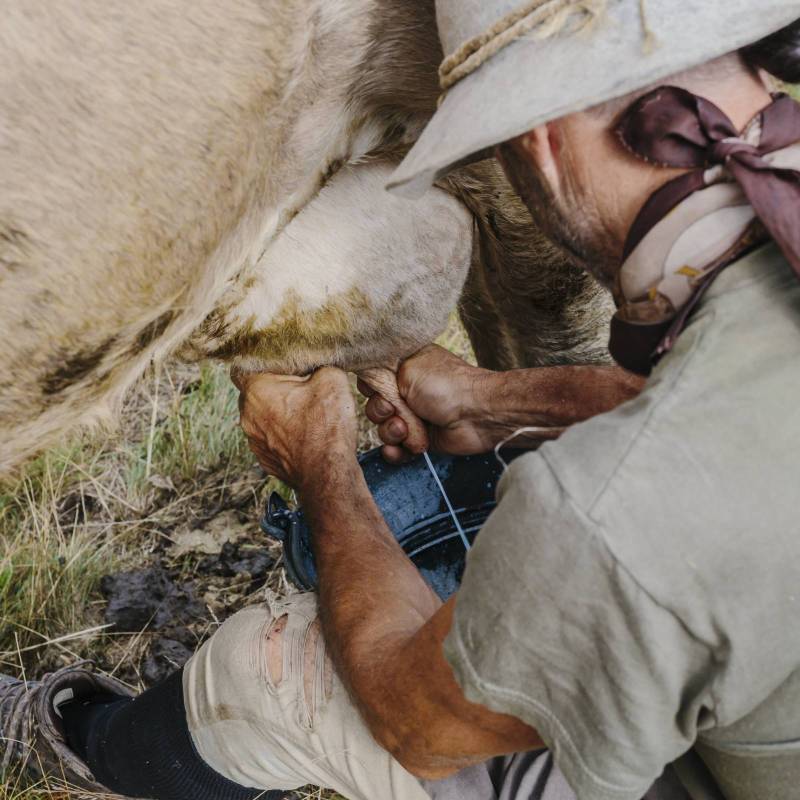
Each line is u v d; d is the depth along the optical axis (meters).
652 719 1.03
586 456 1.01
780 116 1.04
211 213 1.50
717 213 1.02
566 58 1.04
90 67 1.32
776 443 0.99
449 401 1.92
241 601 2.53
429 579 1.86
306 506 1.74
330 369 1.95
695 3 1.03
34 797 2.12
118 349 1.56
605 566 0.98
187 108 1.40
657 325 1.09
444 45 1.21
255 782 1.73
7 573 2.45
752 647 1.00
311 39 1.51
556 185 1.13
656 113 1.02
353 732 1.51
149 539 2.63
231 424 2.79
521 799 1.47
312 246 1.88
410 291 1.97
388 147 1.81
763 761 1.12
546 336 2.25
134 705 1.83
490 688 1.10
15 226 1.36
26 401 1.53
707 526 0.98
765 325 1.02
